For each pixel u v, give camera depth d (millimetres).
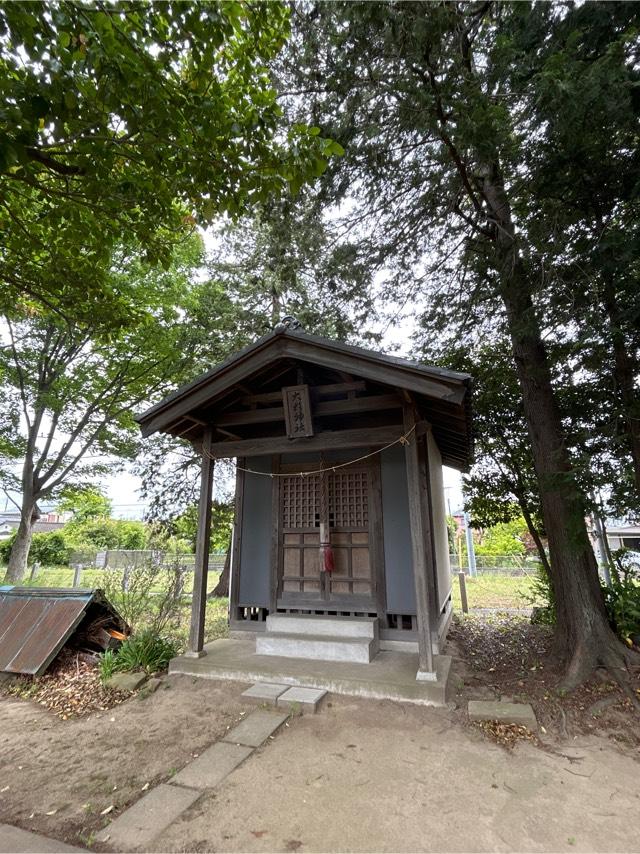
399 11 4367
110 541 22375
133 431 13641
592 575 5125
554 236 4711
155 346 11422
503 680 4844
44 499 14328
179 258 11789
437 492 7699
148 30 2738
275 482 6277
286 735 3551
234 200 3625
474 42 5316
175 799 2713
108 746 3453
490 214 5871
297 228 7168
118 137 3182
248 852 2264
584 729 3678
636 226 4094
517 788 2824
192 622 5191
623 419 5035
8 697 4602
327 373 5727
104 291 4617
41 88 2545
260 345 4906
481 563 22625
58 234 4094
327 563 5605
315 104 5844
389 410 5996
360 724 3701
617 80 3693
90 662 5250
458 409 4879
